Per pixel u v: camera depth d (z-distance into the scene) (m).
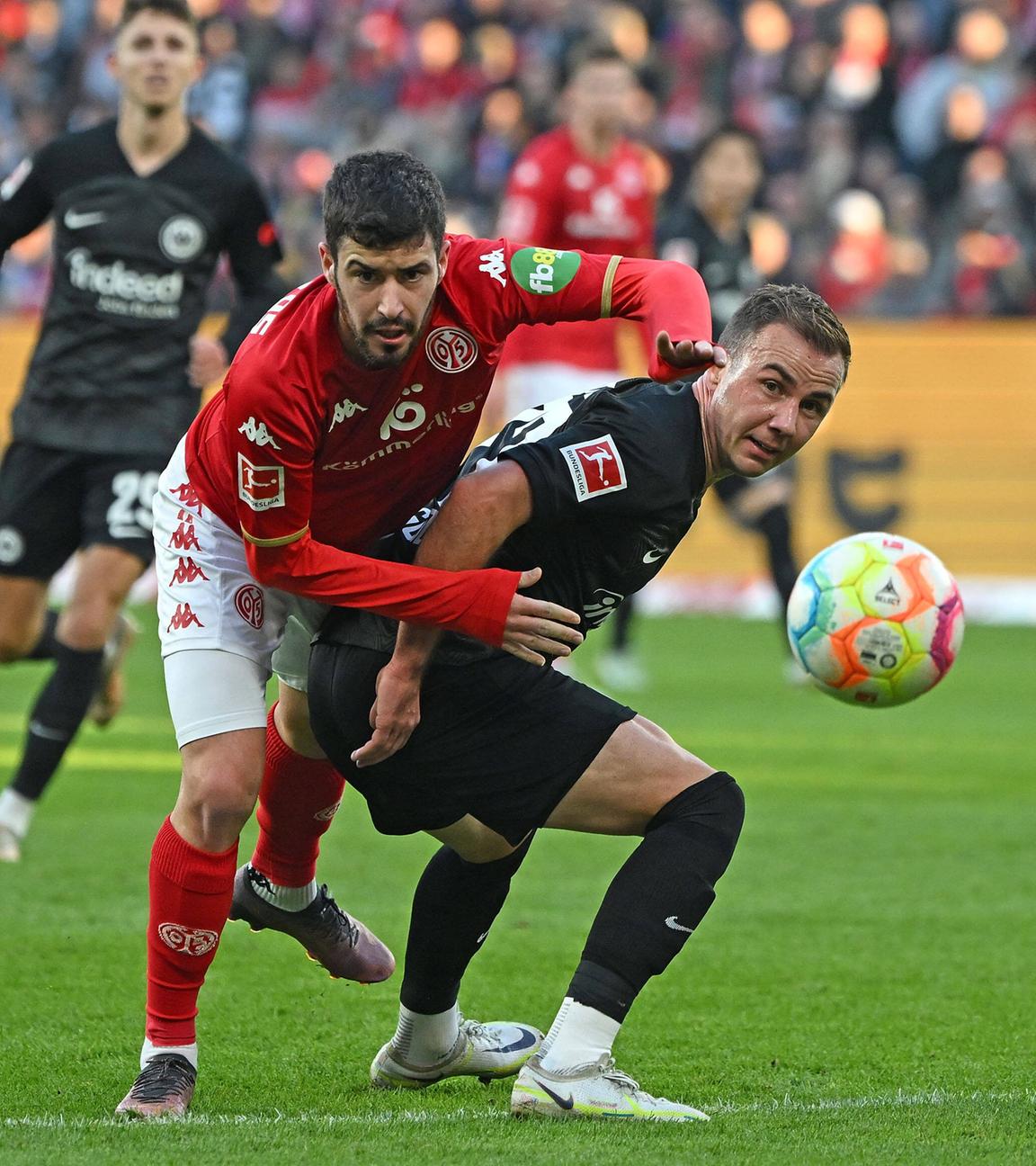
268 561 12.20
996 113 61.47
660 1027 15.28
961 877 21.69
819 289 58.50
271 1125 12.12
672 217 35.72
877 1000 16.20
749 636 48.91
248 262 22.81
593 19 65.56
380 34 66.62
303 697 13.77
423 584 11.92
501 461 12.23
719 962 17.64
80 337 22.05
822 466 52.56
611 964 12.41
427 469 12.73
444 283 12.11
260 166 63.47
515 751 12.58
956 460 52.62
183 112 22.72
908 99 62.56
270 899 14.71
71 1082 13.42
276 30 67.62
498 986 16.62
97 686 22.03
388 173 11.21
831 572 14.46
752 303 12.38
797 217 59.56
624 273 12.73
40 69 69.31
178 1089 12.70
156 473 22.03
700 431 12.45
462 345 12.18
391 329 11.34
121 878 20.88
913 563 14.45
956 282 57.91
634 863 12.58
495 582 11.92
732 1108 12.77
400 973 17.31
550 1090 12.30
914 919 19.53
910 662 14.30
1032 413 52.41
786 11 66.19
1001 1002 16.16
